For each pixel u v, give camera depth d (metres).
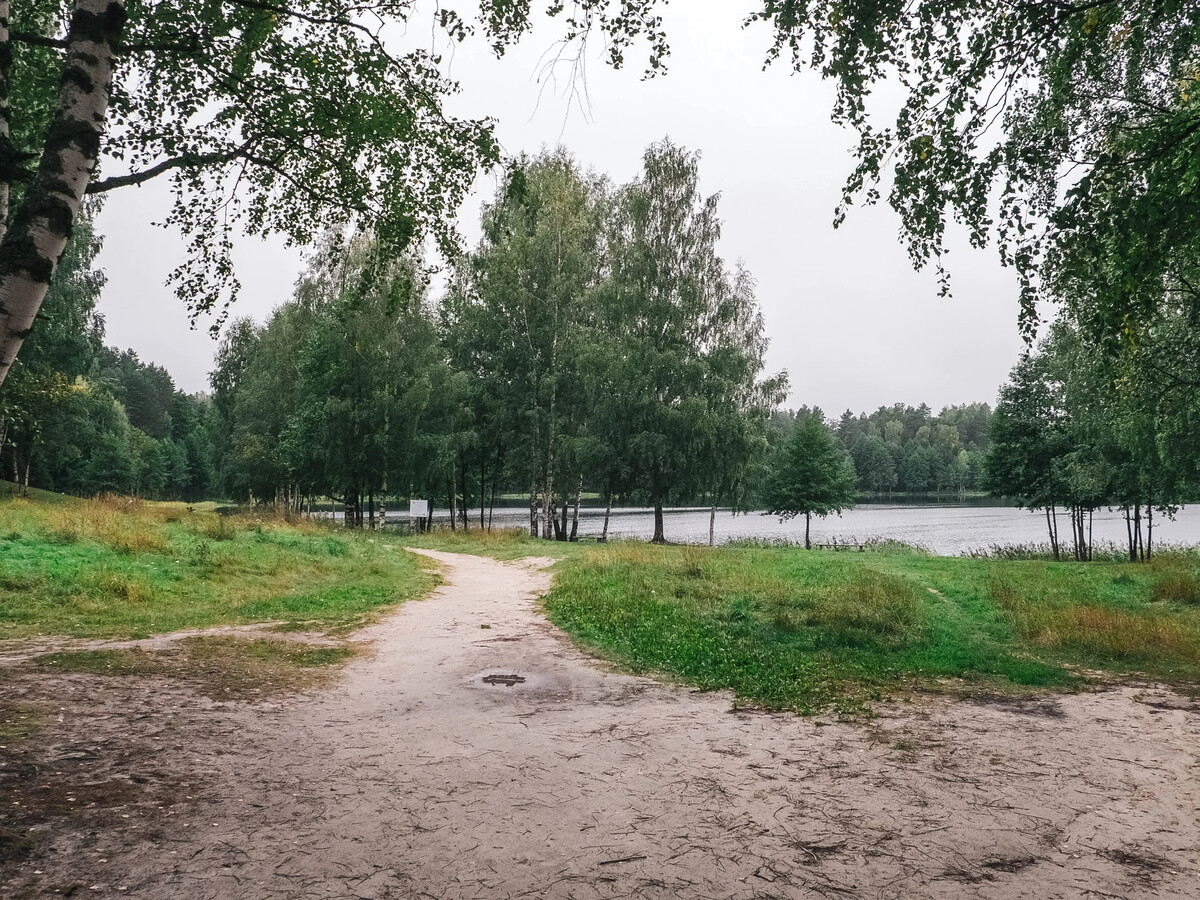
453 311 40.75
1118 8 6.90
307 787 4.67
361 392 36.81
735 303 36.22
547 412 36.84
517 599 15.44
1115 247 7.07
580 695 7.49
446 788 4.73
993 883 3.61
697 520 75.19
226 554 16.39
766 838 4.07
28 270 4.05
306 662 8.68
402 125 7.30
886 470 128.50
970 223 8.00
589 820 4.27
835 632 10.74
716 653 9.33
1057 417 31.64
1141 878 3.71
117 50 4.68
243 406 48.31
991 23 7.11
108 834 3.81
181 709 6.25
